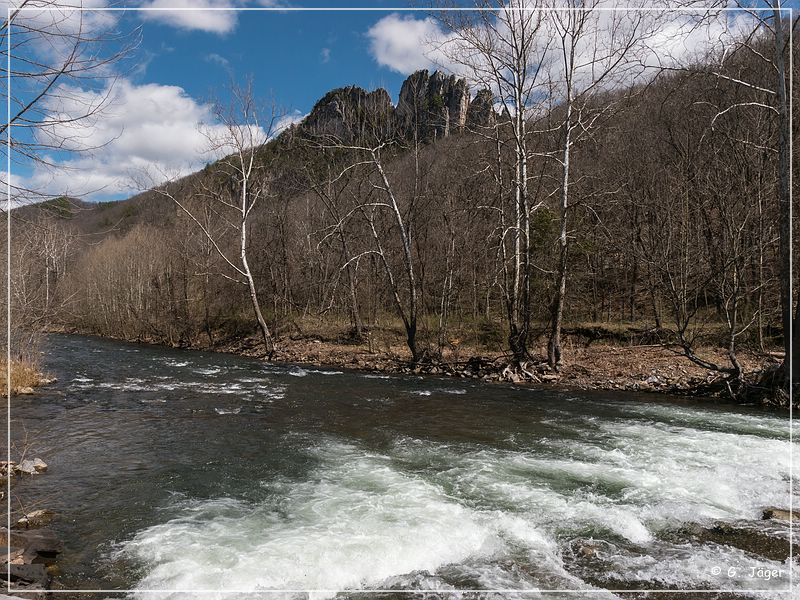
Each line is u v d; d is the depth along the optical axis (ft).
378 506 23.43
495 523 21.70
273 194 111.14
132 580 17.30
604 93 69.46
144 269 130.93
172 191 112.68
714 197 60.39
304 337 98.02
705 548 19.74
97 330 148.05
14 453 31.58
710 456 30.96
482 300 96.63
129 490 25.79
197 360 84.79
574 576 17.71
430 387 57.16
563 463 29.58
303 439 35.12
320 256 106.63
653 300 71.56
